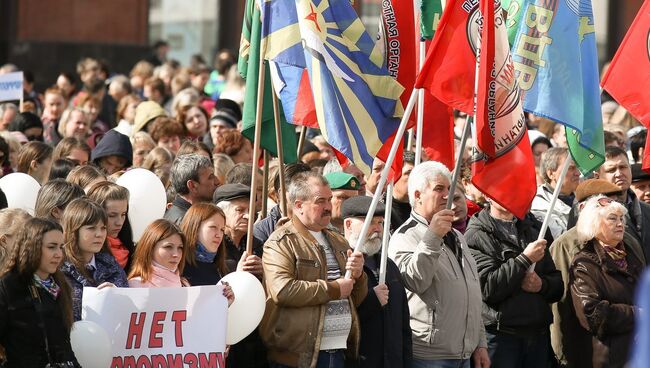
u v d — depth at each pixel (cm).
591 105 1305
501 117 1203
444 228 1176
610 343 1294
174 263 1088
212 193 1301
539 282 1277
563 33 1273
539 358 1304
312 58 1146
